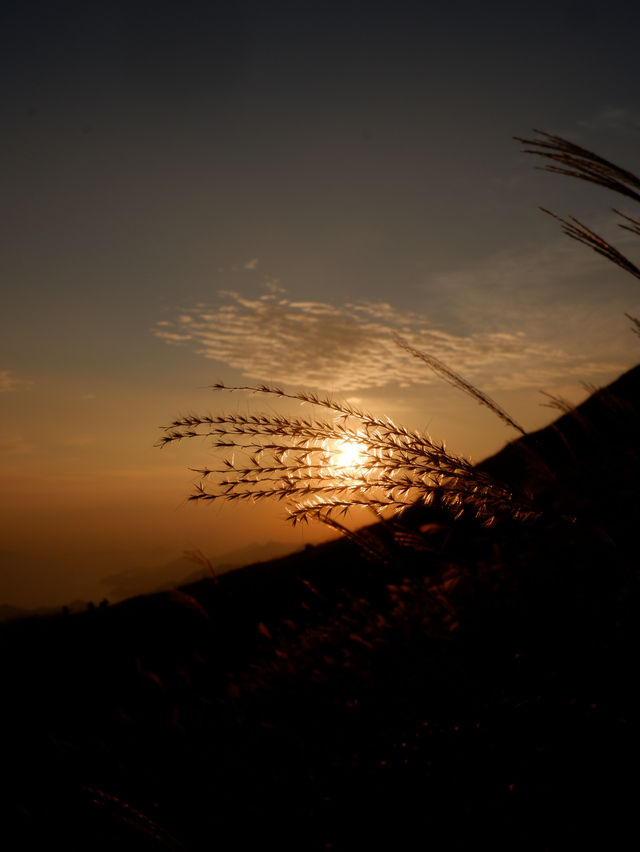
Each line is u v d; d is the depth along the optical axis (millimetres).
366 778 1583
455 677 1567
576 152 1295
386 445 1235
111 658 6082
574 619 1496
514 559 1718
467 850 1273
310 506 1176
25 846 2289
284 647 2779
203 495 1188
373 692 1792
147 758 2521
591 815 1206
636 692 1316
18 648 7590
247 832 1801
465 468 1218
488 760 1383
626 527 1337
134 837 2154
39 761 3131
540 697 1400
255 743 2102
